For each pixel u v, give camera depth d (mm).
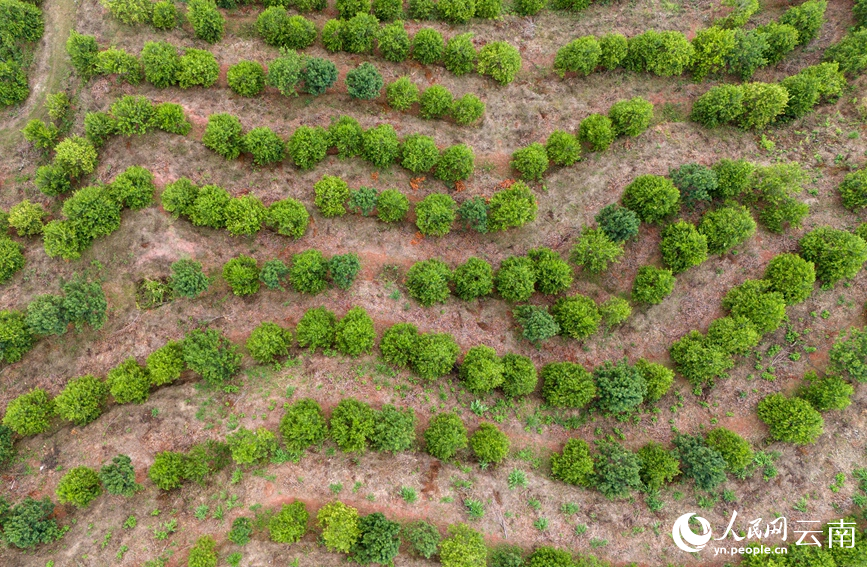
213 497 22688
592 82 31484
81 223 25141
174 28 29469
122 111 26219
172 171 27312
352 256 26438
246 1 30562
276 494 22688
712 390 26672
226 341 25375
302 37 29203
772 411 25438
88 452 23750
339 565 21562
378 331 27031
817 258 27047
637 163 29875
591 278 28719
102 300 25219
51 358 25547
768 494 24797
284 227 26469
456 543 21703
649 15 32688
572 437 26156
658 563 23719
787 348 26922
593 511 24344
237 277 25453
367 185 28672
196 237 26906
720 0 32562
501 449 24062
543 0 32125
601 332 27875
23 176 27469
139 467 23312
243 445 22562
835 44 31203
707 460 24219
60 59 28641
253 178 28047
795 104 29766
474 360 25766
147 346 25844
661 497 24844
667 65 30438
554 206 29547
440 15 31609
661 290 27031
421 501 23281
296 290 27031
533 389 26453
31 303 24219
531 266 27625
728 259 28219
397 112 30031
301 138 27078
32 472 23797
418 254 28453
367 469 23547
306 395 24953
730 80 31453
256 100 28922
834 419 25797
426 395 25812
